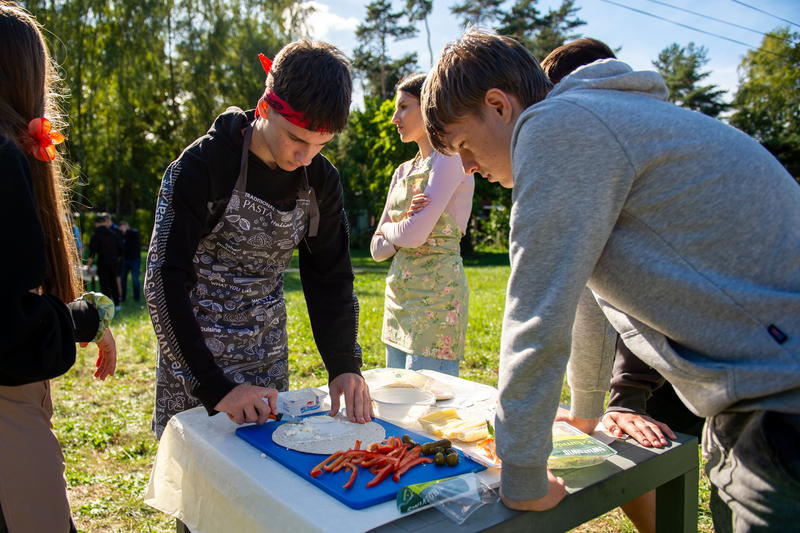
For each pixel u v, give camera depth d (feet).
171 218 4.93
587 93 3.34
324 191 5.83
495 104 3.77
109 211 86.38
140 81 73.15
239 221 5.47
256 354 6.07
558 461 3.89
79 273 4.68
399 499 3.26
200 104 79.87
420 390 5.46
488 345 18.71
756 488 2.97
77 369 17.19
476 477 3.65
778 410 2.91
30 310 3.41
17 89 3.82
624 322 3.52
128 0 71.77
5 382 3.45
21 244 3.31
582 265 3.08
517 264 3.25
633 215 3.18
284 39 83.46
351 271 6.08
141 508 8.88
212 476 4.12
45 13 67.56
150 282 4.84
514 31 110.63
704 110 125.49
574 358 4.70
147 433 12.09
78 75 70.13
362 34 130.21
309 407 5.18
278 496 3.45
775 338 2.90
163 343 4.83
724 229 2.99
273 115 4.80
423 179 7.73
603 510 3.79
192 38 79.97
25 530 3.70
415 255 7.97
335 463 3.79
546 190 3.12
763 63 117.08
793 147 108.99
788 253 2.99
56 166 4.27
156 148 82.84
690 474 4.47
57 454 3.98
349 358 5.48
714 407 3.10
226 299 5.80
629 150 3.06
